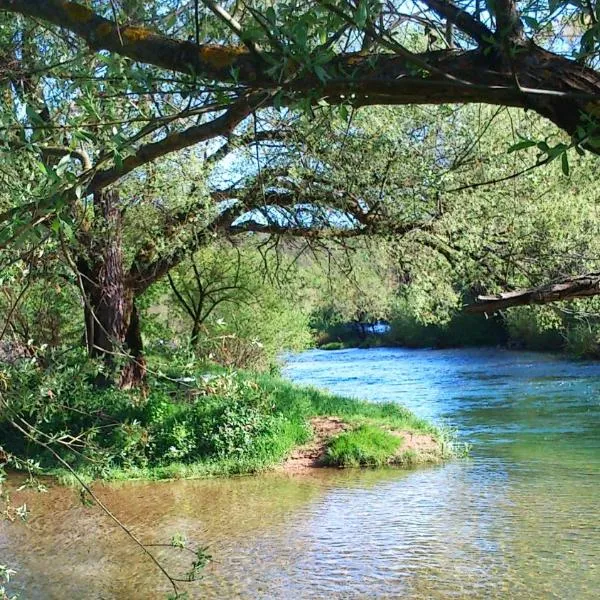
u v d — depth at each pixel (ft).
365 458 58.49
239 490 52.49
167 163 47.98
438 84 8.96
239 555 39.47
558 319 57.77
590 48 8.80
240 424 59.11
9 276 16.87
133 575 36.96
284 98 10.11
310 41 10.03
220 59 10.12
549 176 46.52
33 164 13.51
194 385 18.99
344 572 36.73
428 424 66.03
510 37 9.29
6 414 17.15
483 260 52.54
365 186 49.80
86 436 21.38
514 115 43.91
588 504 45.73
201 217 56.03
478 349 160.35
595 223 49.78
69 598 34.06
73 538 42.98
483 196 48.98
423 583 34.91
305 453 60.18
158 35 10.50
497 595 33.24
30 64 16.38
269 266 83.92
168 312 92.38
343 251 62.80
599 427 68.59
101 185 11.34
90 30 10.62
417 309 64.90
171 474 55.83
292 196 54.39
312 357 167.53
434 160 48.26
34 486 18.80
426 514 45.42
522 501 47.03
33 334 49.39
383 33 8.80
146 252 61.16
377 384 107.65
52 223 11.20
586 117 8.36
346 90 9.74
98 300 58.34
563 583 34.14
